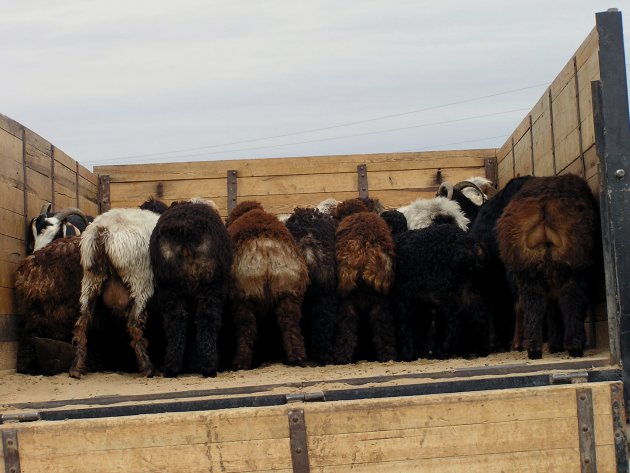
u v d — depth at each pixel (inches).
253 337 162.9
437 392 123.0
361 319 171.3
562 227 144.6
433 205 189.9
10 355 165.6
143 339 160.2
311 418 117.8
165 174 226.7
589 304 148.4
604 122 132.7
